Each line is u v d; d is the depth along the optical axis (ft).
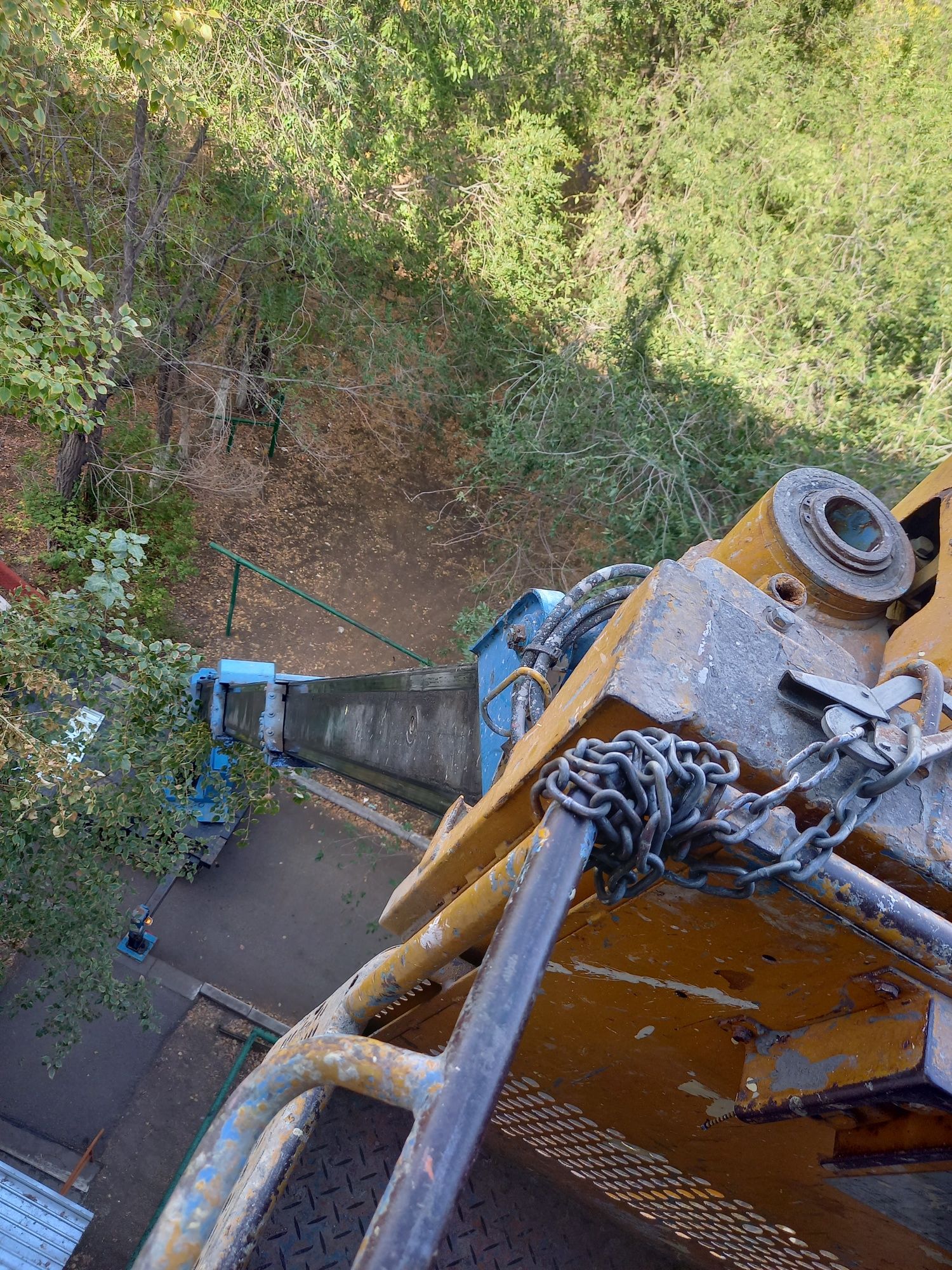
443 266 46.24
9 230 21.66
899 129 41.11
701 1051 5.27
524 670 7.94
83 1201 33.19
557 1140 8.09
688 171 43.78
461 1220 9.28
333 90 37.29
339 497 55.36
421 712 13.42
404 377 48.83
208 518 52.08
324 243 42.19
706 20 44.83
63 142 36.83
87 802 23.29
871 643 6.66
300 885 42.93
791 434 35.63
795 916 3.92
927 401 33.04
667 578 4.37
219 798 32.12
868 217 38.96
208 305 45.83
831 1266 6.28
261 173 39.78
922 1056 3.62
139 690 25.66
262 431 56.44
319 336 54.75
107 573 23.70
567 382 40.11
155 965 39.14
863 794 3.83
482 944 5.91
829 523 7.56
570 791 3.49
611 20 47.60
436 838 8.18
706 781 3.57
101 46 33.53
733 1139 5.58
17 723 21.91
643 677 3.96
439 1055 3.03
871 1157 4.23
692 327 40.96
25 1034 35.70
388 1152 9.32
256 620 49.37
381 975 5.81
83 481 46.09
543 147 45.16
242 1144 3.21
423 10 40.55
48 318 22.84
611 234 46.75
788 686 4.09
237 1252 5.89
